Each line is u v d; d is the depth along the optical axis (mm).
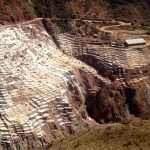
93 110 105062
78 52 122812
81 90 107750
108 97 106438
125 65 116500
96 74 114000
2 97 88750
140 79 114500
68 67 110438
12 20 118688
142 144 43656
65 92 100438
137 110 108250
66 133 89562
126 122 58688
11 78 95250
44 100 91562
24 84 96188
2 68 98438
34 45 115562
